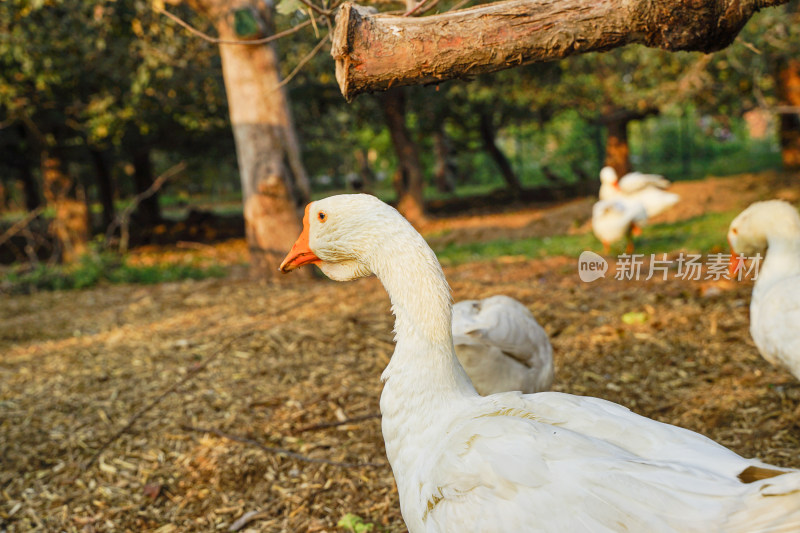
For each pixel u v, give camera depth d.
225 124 16.73
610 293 6.81
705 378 4.44
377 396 4.63
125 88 13.01
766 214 3.47
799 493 1.37
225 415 4.49
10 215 29.30
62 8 10.17
